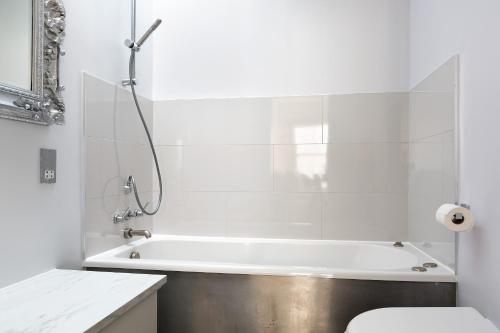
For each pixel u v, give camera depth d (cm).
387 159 227
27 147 140
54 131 156
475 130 136
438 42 174
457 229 134
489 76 125
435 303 154
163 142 251
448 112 160
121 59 213
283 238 237
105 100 195
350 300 158
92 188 183
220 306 165
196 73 249
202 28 248
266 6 241
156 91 253
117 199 208
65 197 164
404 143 225
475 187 136
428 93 187
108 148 199
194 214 247
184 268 167
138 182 232
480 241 132
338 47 233
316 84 235
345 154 231
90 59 183
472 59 138
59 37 153
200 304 167
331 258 226
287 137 237
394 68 227
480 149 132
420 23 203
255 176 240
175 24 252
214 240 237
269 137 239
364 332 106
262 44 241
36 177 145
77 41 172
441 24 170
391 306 156
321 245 227
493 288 122
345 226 231
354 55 231
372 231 229
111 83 201
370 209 229
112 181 203
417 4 209
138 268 171
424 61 196
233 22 245
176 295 169
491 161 124
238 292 164
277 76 239
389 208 227
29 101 138
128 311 113
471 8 138
